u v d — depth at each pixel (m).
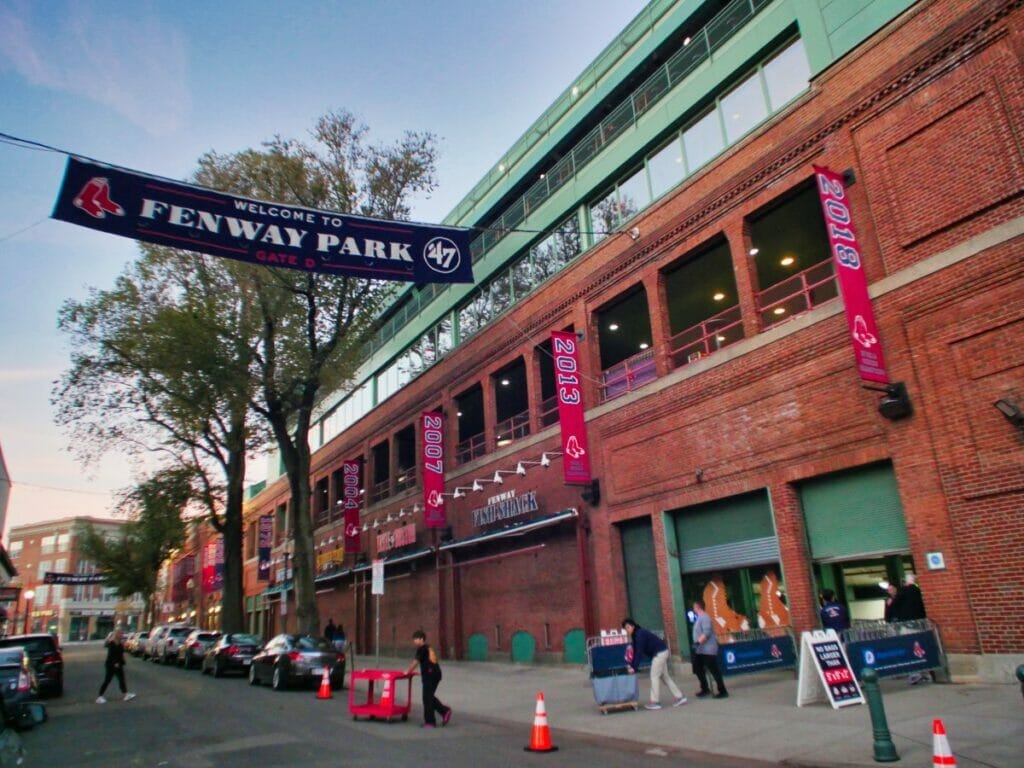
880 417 13.43
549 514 21.64
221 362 23.05
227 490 38.03
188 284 24.70
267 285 23.36
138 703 16.38
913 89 13.62
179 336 22.48
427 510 26.86
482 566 25.61
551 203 23.94
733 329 21.64
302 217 11.32
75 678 25.38
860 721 9.41
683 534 17.94
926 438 12.62
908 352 13.05
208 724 12.54
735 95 17.86
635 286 20.06
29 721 6.37
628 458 19.30
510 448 24.45
